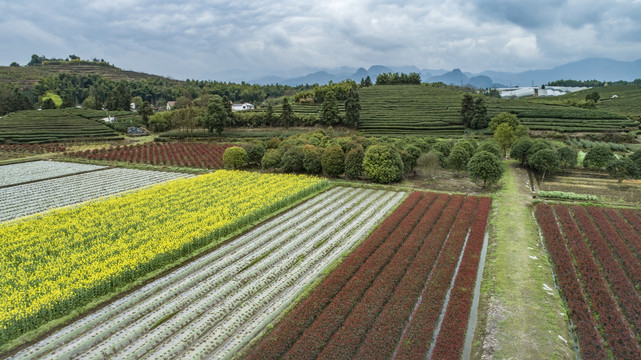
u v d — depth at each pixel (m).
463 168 47.00
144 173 50.41
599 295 18.72
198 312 17.98
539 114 85.50
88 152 64.75
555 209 32.44
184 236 24.95
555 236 26.19
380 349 14.73
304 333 15.76
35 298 17.97
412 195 36.38
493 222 29.44
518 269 21.45
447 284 19.98
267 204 32.38
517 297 18.67
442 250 23.97
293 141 56.06
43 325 16.70
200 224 27.41
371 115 94.44
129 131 93.00
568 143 65.94
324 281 20.33
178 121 83.50
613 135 69.06
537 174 47.28
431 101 107.62
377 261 22.33
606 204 33.50
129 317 17.42
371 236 26.30
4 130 81.56
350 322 16.39
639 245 24.23
